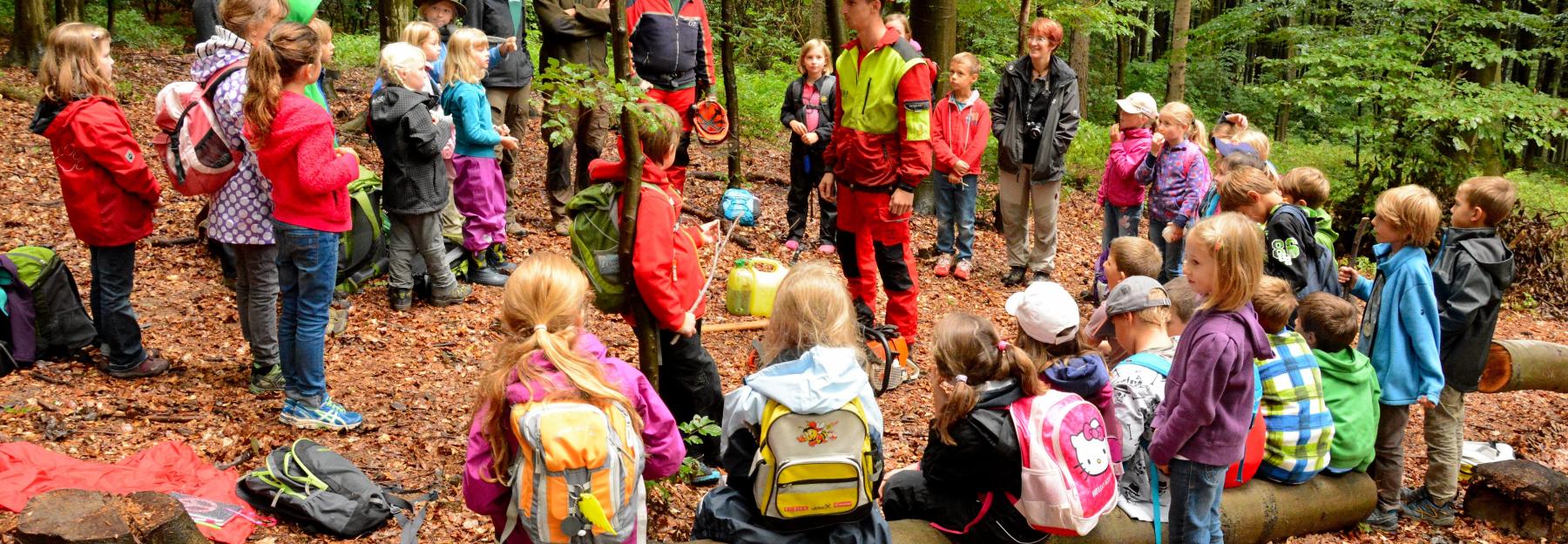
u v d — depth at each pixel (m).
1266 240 4.49
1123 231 6.83
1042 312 3.32
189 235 6.17
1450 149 10.66
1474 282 4.07
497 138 5.79
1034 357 3.38
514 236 6.75
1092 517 3.05
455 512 3.53
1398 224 3.99
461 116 5.65
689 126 6.97
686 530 3.60
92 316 4.82
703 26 6.93
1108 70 20.94
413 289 5.71
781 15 13.83
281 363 4.05
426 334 5.20
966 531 3.21
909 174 5.00
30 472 3.24
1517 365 4.96
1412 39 10.75
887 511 3.43
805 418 2.67
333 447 3.91
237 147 3.95
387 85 5.16
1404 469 4.89
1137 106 6.63
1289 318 4.10
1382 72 10.88
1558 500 4.15
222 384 4.40
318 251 3.89
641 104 3.15
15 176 7.10
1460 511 4.48
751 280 4.93
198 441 3.85
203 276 5.70
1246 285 3.03
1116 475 3.32
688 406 3.93
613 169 3.48
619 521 2.39
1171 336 3.99
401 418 4.24
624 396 2.45
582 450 2.27
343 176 3.81
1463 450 4.96
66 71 3.97
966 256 7.32
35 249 4.54
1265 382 3.82
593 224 3.48
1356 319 3.97
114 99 4.14
